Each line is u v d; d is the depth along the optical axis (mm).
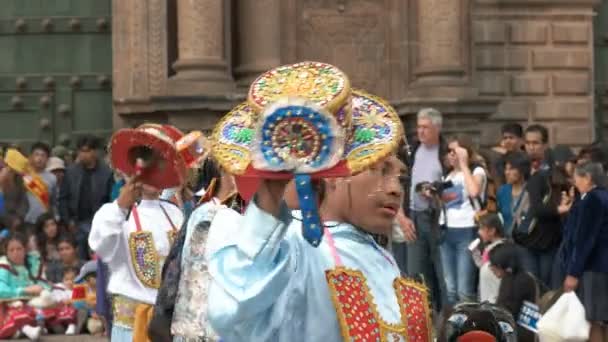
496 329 5969
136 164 9352
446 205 16234
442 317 6305
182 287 7191
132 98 22156
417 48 23172
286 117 4695
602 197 13797
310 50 23266
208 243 6406
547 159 17844
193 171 9219
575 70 24156
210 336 7094
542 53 24031
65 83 23359
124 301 9867
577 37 24125
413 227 15617
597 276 13750
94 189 19125
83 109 23359
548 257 15781
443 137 17359
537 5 23969
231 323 4777
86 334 16625
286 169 4703
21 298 16594
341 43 23359
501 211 16609
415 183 16453
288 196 5430
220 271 4797
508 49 23938
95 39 23328
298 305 5199
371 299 5258
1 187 19203
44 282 16953
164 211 9938
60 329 16734
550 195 15688
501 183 17906
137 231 9805
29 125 23375
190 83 21562
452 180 16219
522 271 13602
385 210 5348
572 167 17312
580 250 13797
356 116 5008
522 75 23969
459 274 16188
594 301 13719
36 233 17469
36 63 23391
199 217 7156
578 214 13891
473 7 23750
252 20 22562
